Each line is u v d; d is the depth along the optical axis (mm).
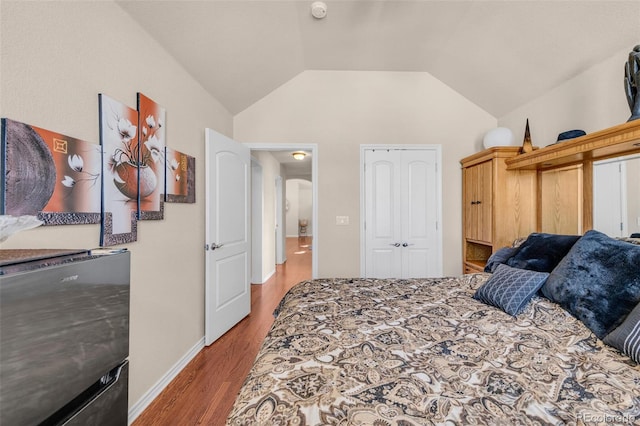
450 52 2732
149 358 1746
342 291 1833
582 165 2010
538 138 2584
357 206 3305
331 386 828
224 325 2670
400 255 3320
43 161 1096
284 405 753
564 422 691
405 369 921
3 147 967
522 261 1747
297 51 2812
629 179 1687
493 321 1278
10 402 560
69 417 713
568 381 839
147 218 1723
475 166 2928
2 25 985
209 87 2580
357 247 3309
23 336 585
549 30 1975
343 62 3096
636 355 887
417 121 3297
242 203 3010
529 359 966
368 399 771
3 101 981
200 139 2480
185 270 2213
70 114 1226
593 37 1846
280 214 6371
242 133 3248
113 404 875
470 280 1935
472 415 718
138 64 1676
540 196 2438
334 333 1188
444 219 3314
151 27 1745
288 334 1194
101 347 804
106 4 1431
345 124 3289
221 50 2236
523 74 2459
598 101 1986
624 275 1125
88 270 755
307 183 12867
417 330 1211
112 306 850
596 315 1117
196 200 2408
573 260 1356
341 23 2451
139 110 1658
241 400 814
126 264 916
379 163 3309
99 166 1365
